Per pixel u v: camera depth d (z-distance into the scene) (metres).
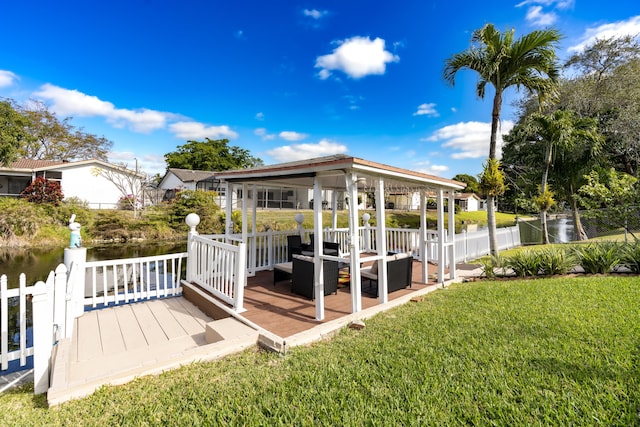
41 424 2.17
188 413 2.20
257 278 6.62
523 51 7.96
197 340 3.85
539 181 16.80
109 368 2.80
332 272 5.22
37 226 16.25
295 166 4.43
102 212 19.78
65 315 3.90
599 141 14.21
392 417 2.06
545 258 6.85
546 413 2.06
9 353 3.29
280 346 3.25
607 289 5.10
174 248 16.70
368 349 3.18
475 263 9.03
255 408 2.22
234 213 21.80
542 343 3.16
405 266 5.68
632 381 2.35
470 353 2.99
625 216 7.79
